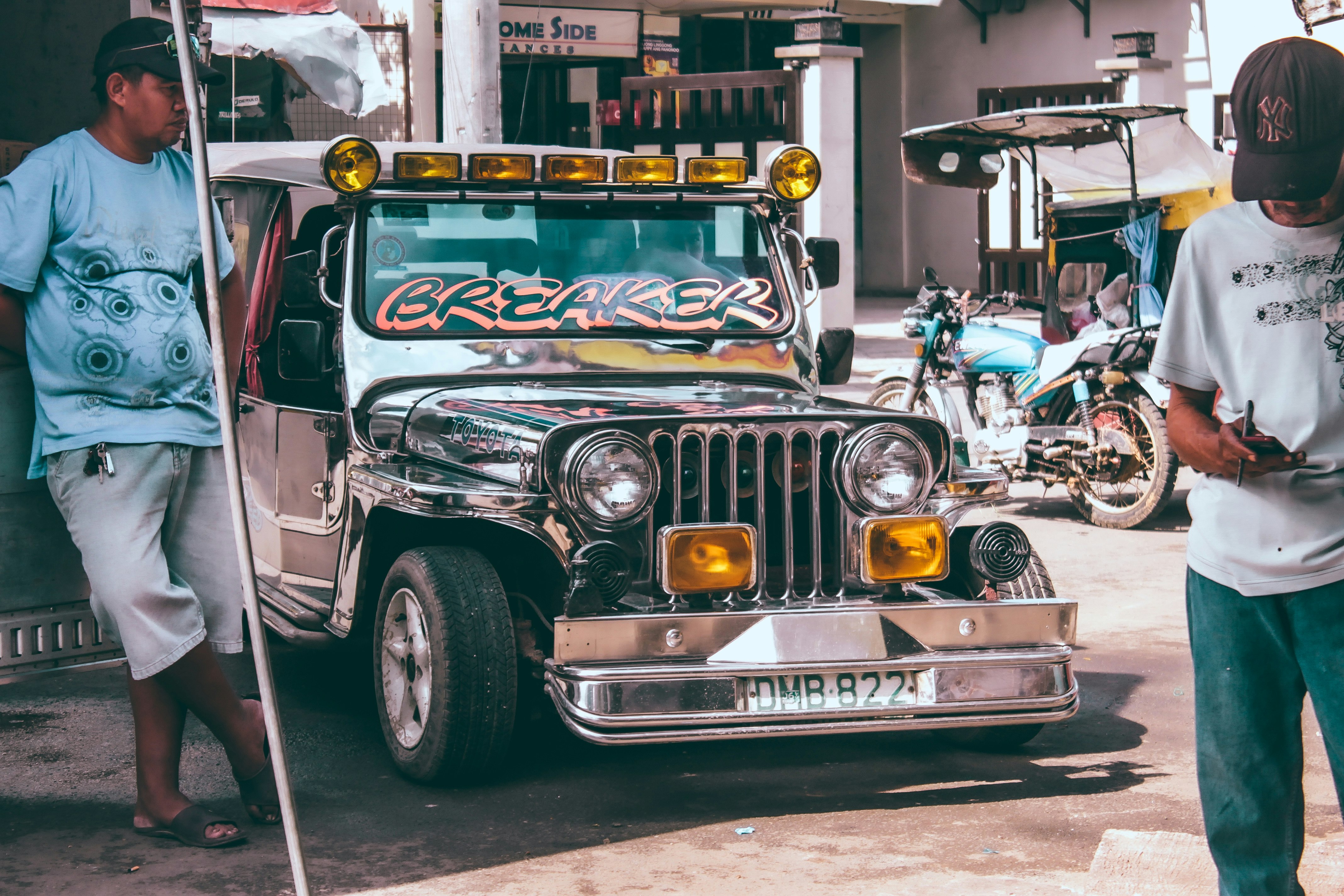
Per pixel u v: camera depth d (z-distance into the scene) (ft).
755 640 13.41
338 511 16.30
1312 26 12.85
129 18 14.83
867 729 13.42
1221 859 9.90
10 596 12.13
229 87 45.57
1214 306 9.71
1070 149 32.83
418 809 13.84
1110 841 12.62
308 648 18.19
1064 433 27.68
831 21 50.67
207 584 12.95
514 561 15.51
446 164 16.42
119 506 12.10
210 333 12.87
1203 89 66.49
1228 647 9.62
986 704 13.75
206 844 12.73
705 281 17.49
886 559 14.08
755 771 15.10
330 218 19.74
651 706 13.04
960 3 76.54
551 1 58.49
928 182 31.12
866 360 50.14
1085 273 33.30
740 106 52.16
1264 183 9.06
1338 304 9.29
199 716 13.12
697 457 14.37
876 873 12.30
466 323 16.43
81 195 12.02
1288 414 9.37
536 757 15.53
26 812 13.71
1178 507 30.17
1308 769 15.10
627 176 17.12
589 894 11.86
